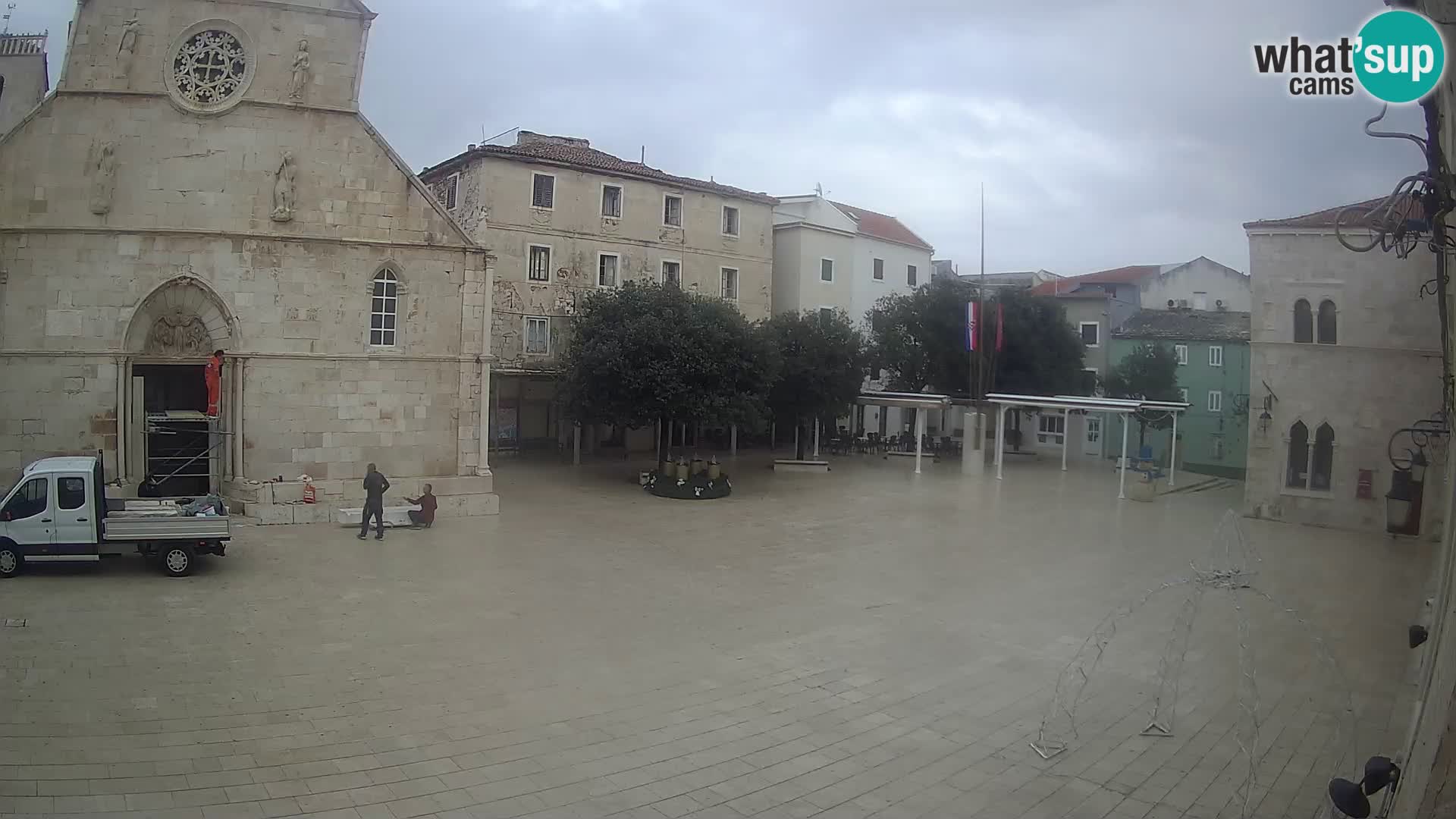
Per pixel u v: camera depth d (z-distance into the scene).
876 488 38.94
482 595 18.14
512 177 42.44
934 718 12.27
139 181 25.22
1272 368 32.28
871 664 14.55
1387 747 11.63
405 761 10.16
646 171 47.72
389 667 13.47
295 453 26.69
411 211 28.05
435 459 28.61
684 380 35.00
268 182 26.33
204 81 25.91
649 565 21.69
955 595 19.53
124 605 16.27
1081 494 38.84
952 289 56.34
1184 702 13.23
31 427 24.44
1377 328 30.27
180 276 25.41
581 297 42.16
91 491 18.11
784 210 59.78
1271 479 32.31
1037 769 10.70
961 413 66.62
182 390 27.12
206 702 11.68
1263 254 32.31
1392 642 16.78
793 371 44.25
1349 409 30.81
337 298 27.16
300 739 10.65
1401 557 25.70
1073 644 16.08
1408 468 28.98
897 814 9.42
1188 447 55.75
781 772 10.35
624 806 9.30
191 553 18.75
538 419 47.81
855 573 21.55
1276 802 9.98
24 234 24.42
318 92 26.91
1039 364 55.19
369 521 25.00
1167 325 58.84
